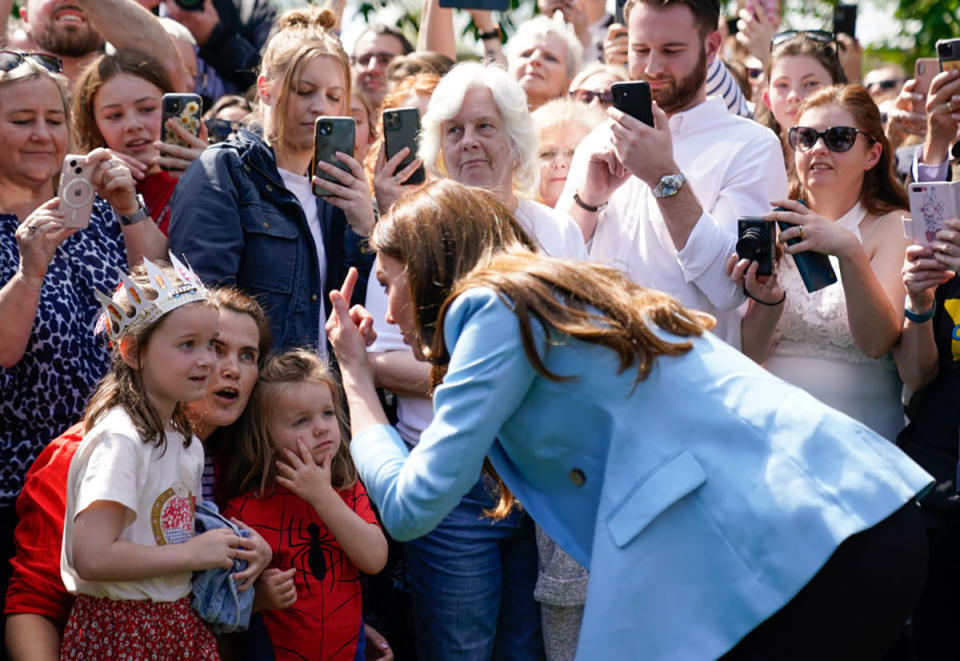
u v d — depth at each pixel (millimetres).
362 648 3482
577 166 4289
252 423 3393
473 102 3855
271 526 3346
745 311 4016
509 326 2541
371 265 4012
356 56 5969
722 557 2471
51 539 3090
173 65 4738
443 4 4812
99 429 2947
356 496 3488
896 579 2477
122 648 2943
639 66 4188
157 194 4305
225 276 3654
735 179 4102
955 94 4117
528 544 3842
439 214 2736
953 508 3729
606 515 2545
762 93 5613
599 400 2572
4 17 4797
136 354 2990
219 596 3051
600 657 2494
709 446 2527
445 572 3727
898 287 3994
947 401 3820
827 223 3719
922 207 3686
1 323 3264
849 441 2541
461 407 2531
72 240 3600
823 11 9656
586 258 3957
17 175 3594
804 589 2451
